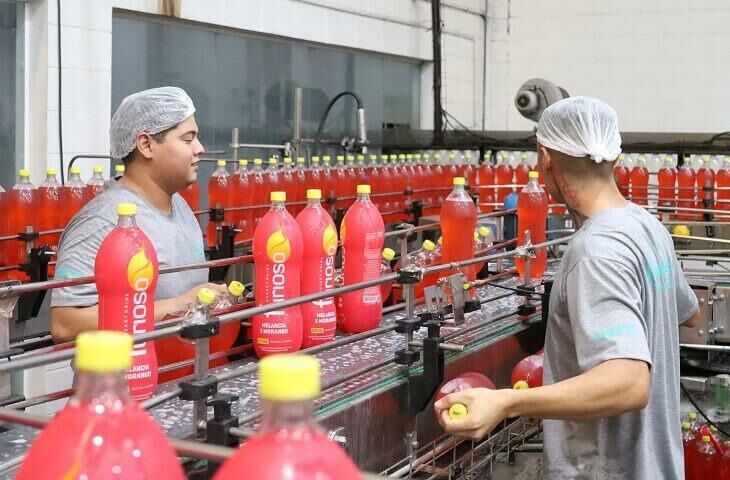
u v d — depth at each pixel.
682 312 1.74
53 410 2.57
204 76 4.63
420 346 1.80
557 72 6.93
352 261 1.96
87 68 3.86
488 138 5.89
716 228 3.47
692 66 6.46
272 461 0.62
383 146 6.21
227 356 1.85
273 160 4.05
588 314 1.45
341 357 1.84
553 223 3.39
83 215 2.05
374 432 1.66
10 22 3.68
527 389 1.40
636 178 5.18
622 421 1.56
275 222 1.71
